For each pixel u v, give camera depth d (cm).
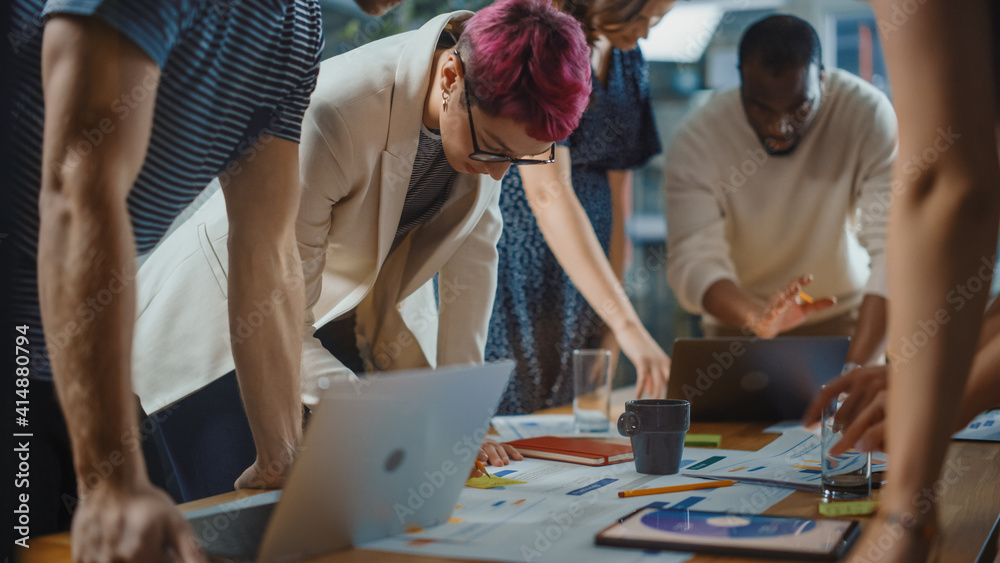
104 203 84
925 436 56
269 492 107
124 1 87
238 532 86
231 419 147
